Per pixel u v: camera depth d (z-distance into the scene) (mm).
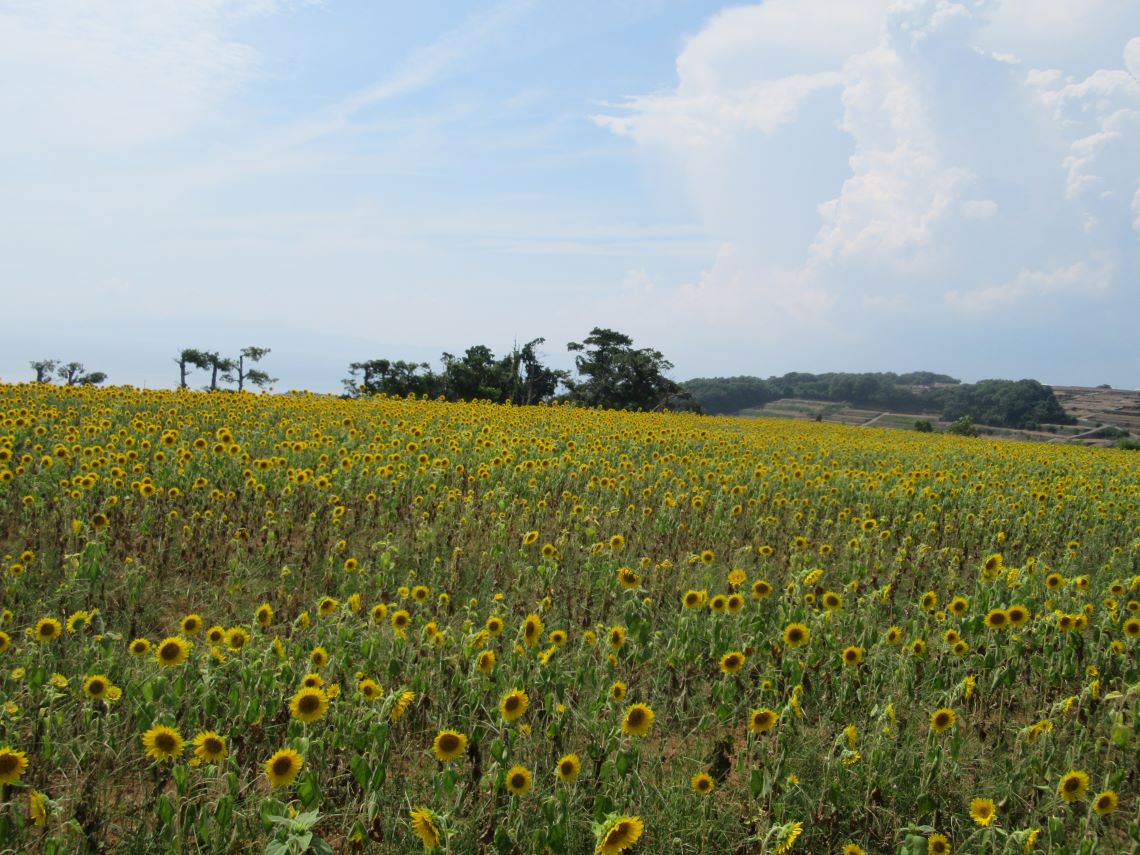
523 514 10367
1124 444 60031
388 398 29438
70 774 4660
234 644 5312
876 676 6016
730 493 13266
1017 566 10594
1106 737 5891
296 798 4430
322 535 9211
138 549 8297
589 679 5953
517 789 4211
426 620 6590
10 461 10305
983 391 141250
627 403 73125
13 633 6254
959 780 5254
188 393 20609
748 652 6348
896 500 13797
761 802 4719
